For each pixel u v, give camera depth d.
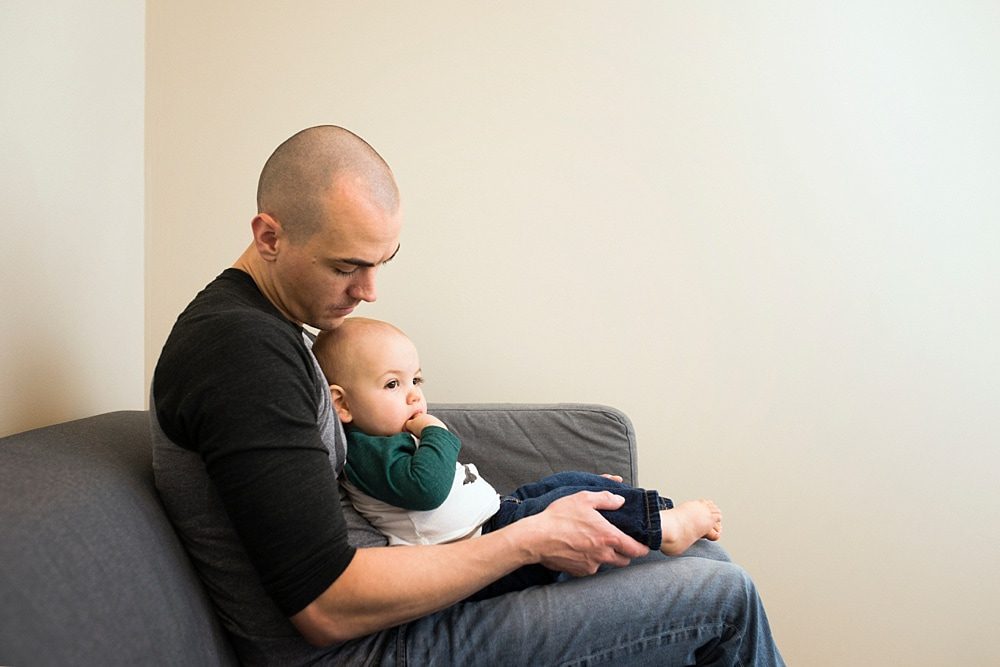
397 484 1.43
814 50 2.25
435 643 1.28
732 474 2.28
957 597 2.30
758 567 2.29
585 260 2.24
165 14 2.14
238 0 2.15
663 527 1.49
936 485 2.29
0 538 0.90
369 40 2.18
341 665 1.25
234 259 2.16
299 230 1.24
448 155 2.20
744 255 2.26
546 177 2.22
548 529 1.31
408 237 2.20
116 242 1.94
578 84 2.22
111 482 1.17
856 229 2.26
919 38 2.26
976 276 2.27
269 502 1.11
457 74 2.20
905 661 2.30
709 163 2.25
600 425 1.97
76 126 1.70
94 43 1.79
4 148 1.40
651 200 2.24
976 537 2.29
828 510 2.29
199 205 2.15
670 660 1.35
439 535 1.46
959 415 2.29
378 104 2.19
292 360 1.18
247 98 2.16
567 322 2.24
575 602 1.32
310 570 1.13
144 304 2.13
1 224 1.39
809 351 2.27
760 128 2.25
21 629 0.84
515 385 2.24
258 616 1.23
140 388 2.11
